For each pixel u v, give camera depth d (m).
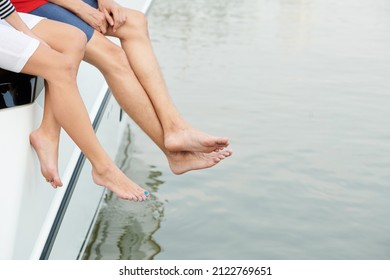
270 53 11.42
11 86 2.94
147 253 5.18
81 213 4.35
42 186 3.30
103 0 3.77
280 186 6.29
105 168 3.41
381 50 11.91
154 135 3.85
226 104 8.57
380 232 5.57
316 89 9.41
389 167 6.79
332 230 5.57
